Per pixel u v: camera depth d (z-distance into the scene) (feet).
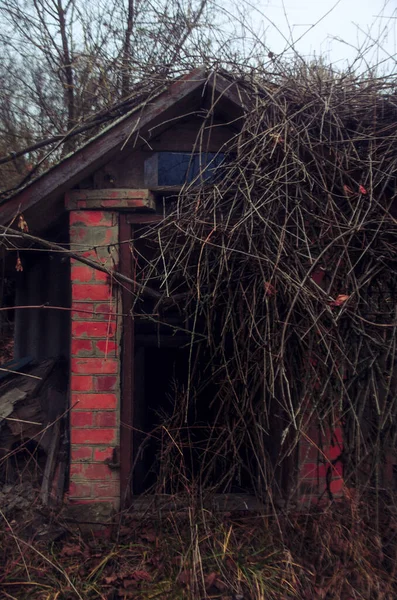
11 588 11.25
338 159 12.05
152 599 10.97
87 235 14.10
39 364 18.45
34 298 20.25
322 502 13.58
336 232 11.31
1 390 15.85
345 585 11.19
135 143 13.25
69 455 14.83
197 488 13.11
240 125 14.07
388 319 11.27
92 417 13.82
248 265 11.65
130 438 13.99
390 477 13.55
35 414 15.28
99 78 27.37
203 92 13.41
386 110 13.11
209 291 11.87
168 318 17.95
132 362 14.20
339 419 11.44
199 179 13.29
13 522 13.00
